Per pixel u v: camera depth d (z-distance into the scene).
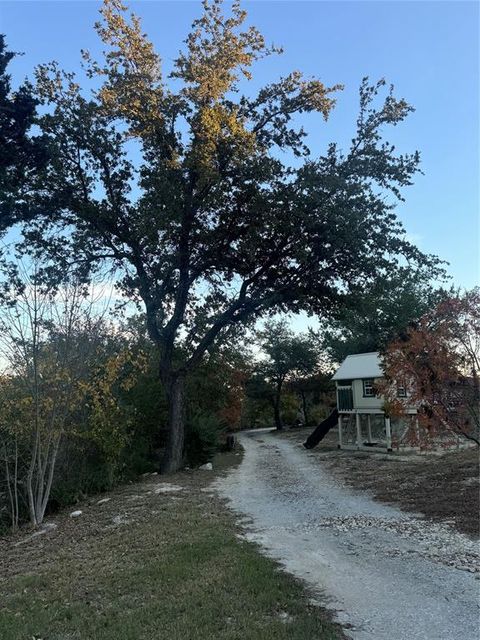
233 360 35.38
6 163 18.20
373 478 16.36
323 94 21.12
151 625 5.42
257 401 61.03
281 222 18.64
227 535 9.30
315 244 19.64
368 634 5.27
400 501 12.17
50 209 20.33
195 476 19.09
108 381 16.17
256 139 20.42
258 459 26.39
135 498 14.48
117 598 6.36
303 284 20.66
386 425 25.12
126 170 20.92
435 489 12.97
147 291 20.88
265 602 6.00
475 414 11.42
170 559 7.77
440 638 5.12
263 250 20.41
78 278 15.22
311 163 19.72
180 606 5.89
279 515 11.54
